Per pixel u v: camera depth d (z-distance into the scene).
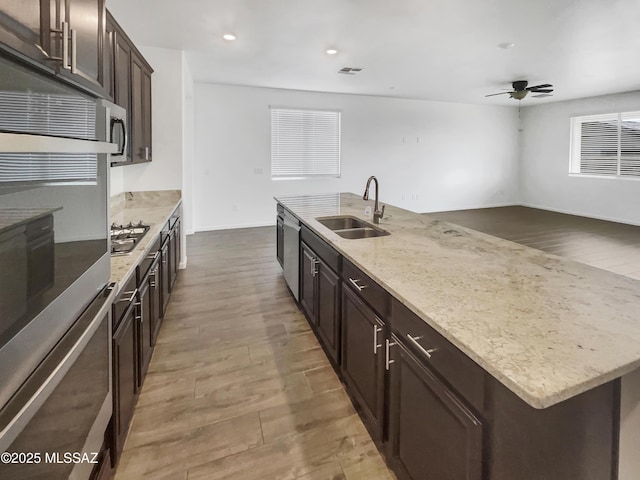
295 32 3.82
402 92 7.41
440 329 1.07
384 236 2.26
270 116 7.15
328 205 3.58
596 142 8.00
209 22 3.55
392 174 8.45
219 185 6.96
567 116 8.52
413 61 4.96
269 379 2.25
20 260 0.77
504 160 9.68
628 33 3.87
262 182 7.27
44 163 0.87
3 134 0.67
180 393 2.10
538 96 7.83
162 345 2.65
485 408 0.97
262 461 1.64
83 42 1.15
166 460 1.63
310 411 1.96
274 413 1.95
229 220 7.12
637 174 7.28
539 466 0.91
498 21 3.56
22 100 0.78
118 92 2.73
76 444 1.06
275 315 3.19
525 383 0.81
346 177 7.98
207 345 2.66
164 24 3.59
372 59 4.89
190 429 1.82
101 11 1.35
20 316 0.77
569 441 0.92
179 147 4.33
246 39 4.03
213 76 5.96
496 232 6.65
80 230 1.11
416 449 1.30
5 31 0.70
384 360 1.52
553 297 1.28
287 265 3.64
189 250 5.42
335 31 3.81
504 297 1.28
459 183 9.26
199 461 1.63
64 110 1.00
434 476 1.20
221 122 6.80
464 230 2.43
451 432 1.10
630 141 7.35
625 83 6.42
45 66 0.87
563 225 7.29
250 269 4.51
